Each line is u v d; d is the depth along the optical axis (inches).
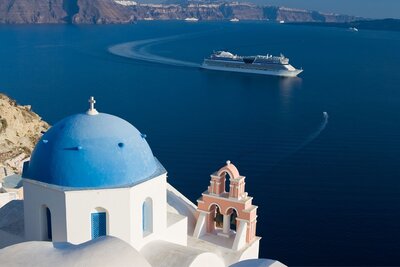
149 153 770.2
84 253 483.8
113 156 705.6
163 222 794.2
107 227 708.7
